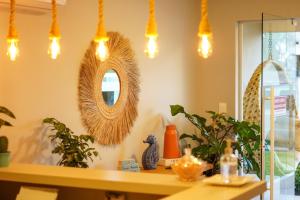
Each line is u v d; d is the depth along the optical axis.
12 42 3.32
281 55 5.38
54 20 3.25
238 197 2.53
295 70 5.91
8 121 3.97
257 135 5.71
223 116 5.84
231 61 6.26
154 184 2.85
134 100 5.29
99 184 2.97
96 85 4.77
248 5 6.18
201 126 5.76
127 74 5.18
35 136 4.20
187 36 6.20
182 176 2.91
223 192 2.59
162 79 5.74
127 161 4.90
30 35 4.13
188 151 2.96
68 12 4.48
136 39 5.33
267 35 5.00
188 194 2.54
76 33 4.57
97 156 4.80
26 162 4.12
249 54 6.99
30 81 4.15
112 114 4.98
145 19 5.47
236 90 6.28
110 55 4.93
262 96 4.88
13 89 4.00
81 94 4.62
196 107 6.39
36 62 4.20
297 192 7.08
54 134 4.37
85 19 4.67
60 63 4.41
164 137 5.45
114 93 5.01
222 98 6.32
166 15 5.80
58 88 4.40
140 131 5.40
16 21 4.00
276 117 5.18
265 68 4.94
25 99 4.11
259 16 6.13
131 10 5.26
